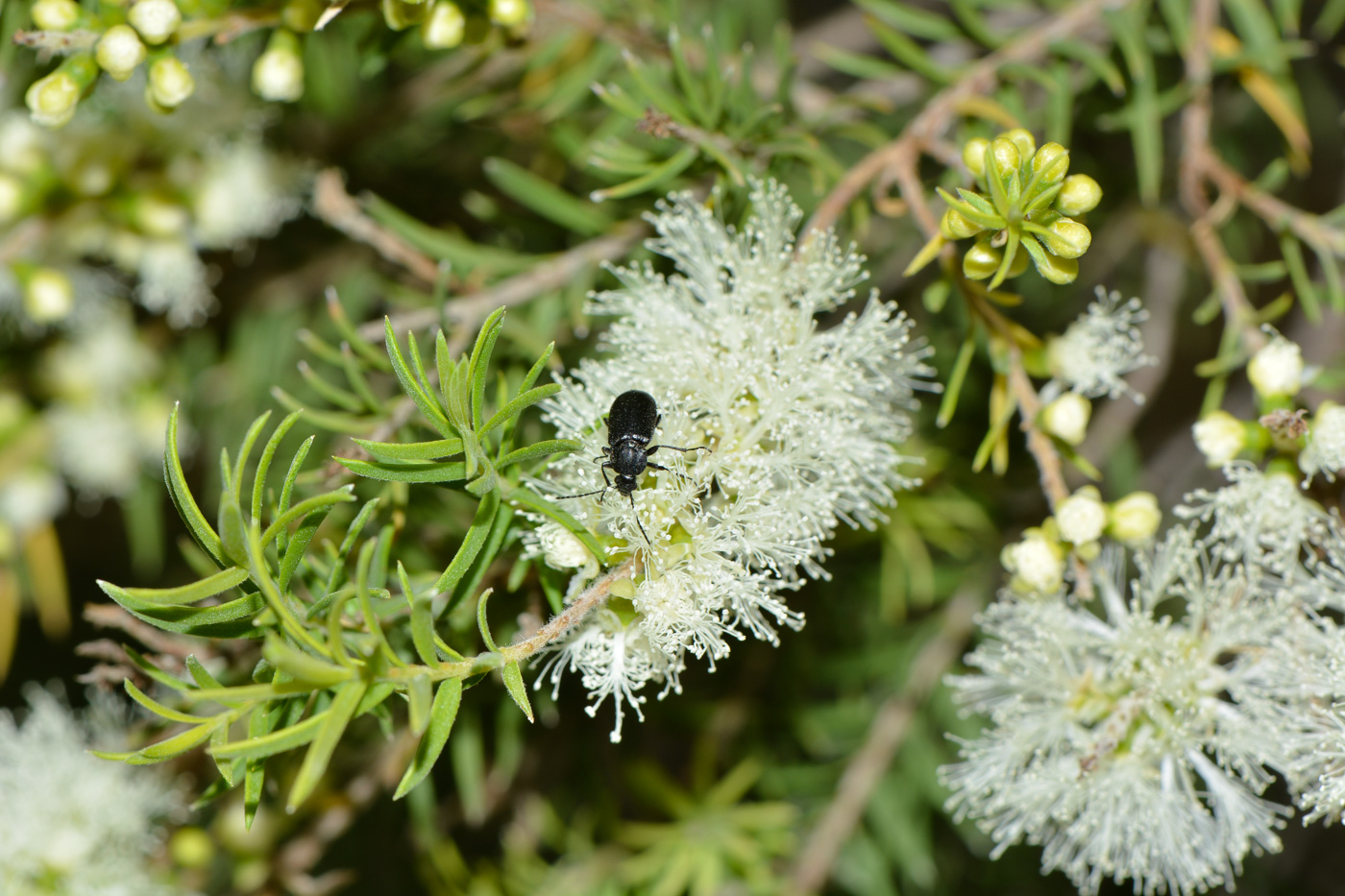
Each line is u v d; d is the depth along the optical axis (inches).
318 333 15.2
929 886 16.1
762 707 14.7
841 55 13.6
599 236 13.3
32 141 13.9
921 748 14.5
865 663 14.9
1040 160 11.6
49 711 13.7
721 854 14.2
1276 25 14.4
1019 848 16.8
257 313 15.5
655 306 12.2
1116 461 16.8
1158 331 17.3
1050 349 12.7
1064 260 11.7
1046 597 12.6
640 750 15.1
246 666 12.7
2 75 13.0
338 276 15.6
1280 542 12.5
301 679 11.1
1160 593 12.5
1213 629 12.4
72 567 20.0
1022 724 12.5
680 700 14.5
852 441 12.2
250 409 15.1
